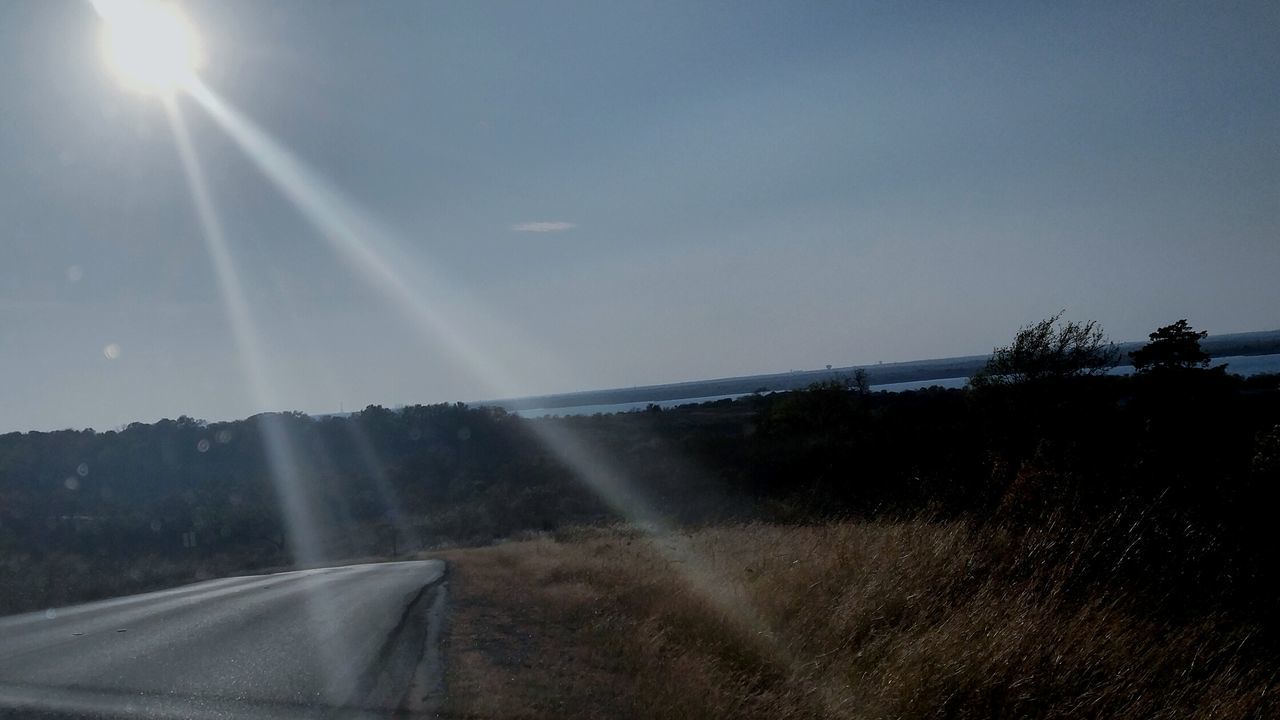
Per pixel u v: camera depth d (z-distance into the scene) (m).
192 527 43.25
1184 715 6.88
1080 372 25.89
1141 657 7.71
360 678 9.53
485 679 9.41
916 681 7.31
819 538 13.55
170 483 56.25
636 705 8.09
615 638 10.79
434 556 31.06
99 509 48.12
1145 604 8.95
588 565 18.27
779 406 48.16
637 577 15.07
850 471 28.52
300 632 12.42
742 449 43.69
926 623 8.93
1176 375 27.81
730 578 12.38
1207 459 13.09
